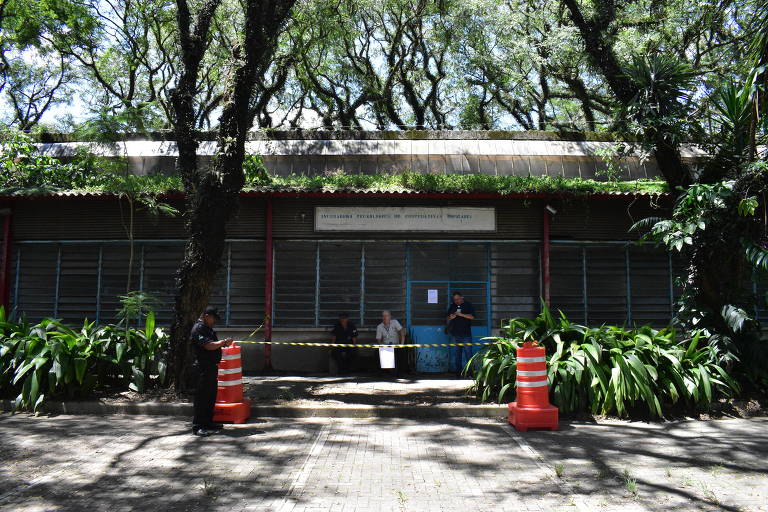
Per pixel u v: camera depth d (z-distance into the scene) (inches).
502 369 344.2
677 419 323.3
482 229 492.1
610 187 478.0
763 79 367.6
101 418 324.8
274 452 252.8
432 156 612.4
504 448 260.5
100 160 468.4
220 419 314.8
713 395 350.3
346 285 500.4
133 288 500.1
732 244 376.8
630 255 503.5
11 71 896.9
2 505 188.1
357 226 492.4
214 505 188.1
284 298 498.0
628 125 409.4
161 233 498.3
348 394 378.9
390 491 201.6
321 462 237.3
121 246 505.7
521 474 221.3
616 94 438.0
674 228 378.6
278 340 494.3
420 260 502.6
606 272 502.0
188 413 338.0
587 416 323.9
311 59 905.5
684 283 407.5
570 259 501.4
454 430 297.3
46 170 507.8
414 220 492.1
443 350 490.3
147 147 614.5
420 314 498.0
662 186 469.7
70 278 505.4
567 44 628.4
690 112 417.4
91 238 500.1
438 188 473.7
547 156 613.0
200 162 595.2
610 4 445.7
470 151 613.6
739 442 272.2
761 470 227.0
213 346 288.0
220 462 236.8
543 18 783.7
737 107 389.4
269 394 371.2
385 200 494.3
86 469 226.8
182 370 368.2
